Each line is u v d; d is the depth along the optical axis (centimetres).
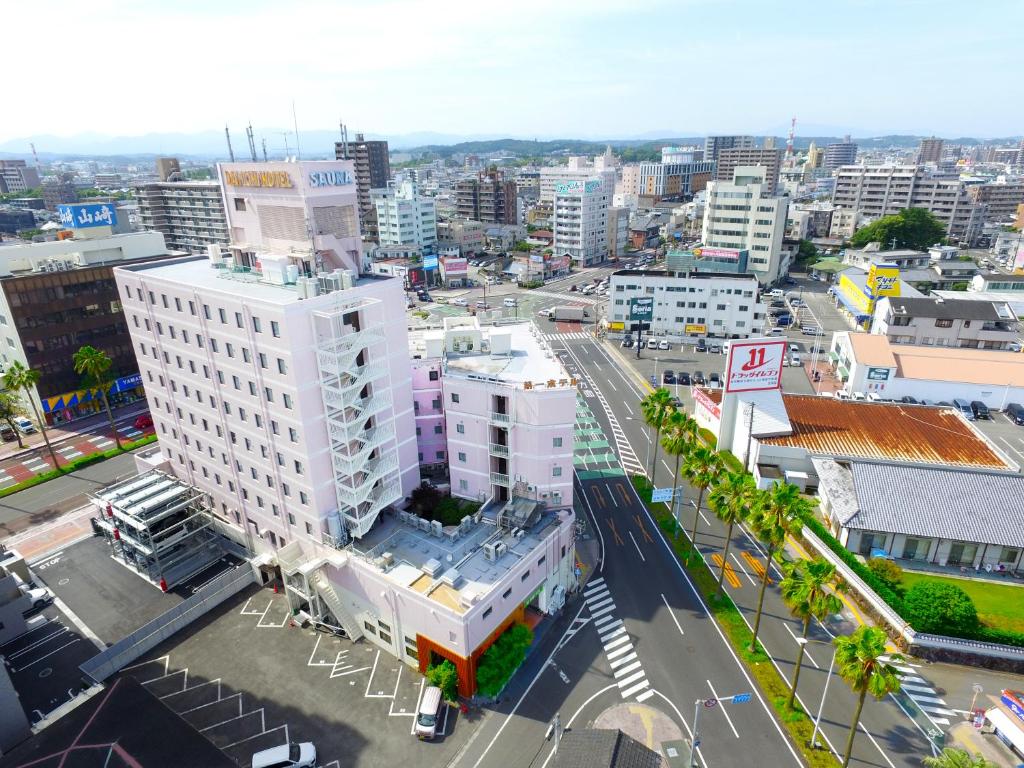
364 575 5388
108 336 10819
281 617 6006
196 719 4862
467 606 4844
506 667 5134
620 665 5356
